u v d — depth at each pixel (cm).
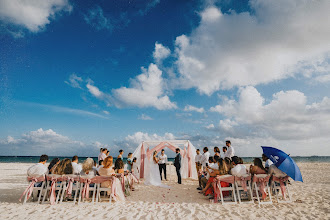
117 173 609
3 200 567
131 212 437
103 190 537
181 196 645
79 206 490
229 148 775
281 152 511
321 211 437
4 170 1639
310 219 388
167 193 695
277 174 519
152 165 916
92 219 390
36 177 520
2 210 441
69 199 552
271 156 517
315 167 1948
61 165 535
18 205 489
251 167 553
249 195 535
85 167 543
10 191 693
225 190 545
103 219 390
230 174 558
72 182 524
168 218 400
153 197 632
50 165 579
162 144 1179
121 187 581
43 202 513
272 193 587
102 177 537
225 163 559
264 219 390
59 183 535
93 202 517
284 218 395
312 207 465
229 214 420
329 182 934
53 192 512
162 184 866
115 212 436
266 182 524
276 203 508
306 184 791
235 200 514
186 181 1021
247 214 421
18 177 1124
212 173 565
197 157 978
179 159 934
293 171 473
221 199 514
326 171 1521
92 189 536
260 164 546
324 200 527
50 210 448
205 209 458
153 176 895
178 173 924
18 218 390
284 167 478
